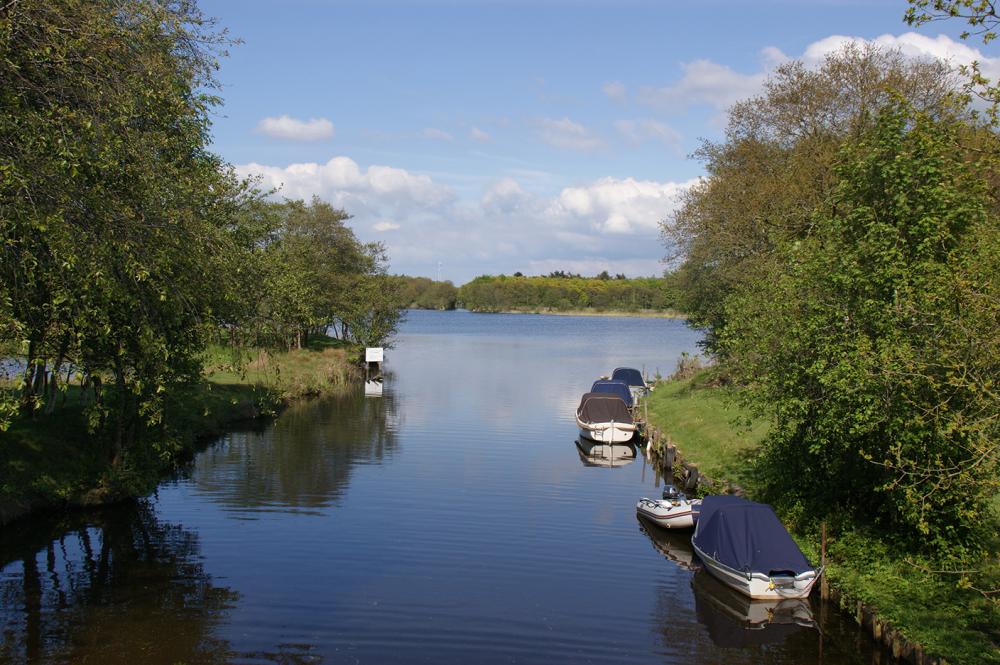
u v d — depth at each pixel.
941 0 9.96
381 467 27.91
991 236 13.45
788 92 34.31
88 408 18.80
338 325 79.25
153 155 13.41
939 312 12.39
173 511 21.84
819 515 18.66
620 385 42.53
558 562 18.42
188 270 14.73
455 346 94.19
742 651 14.05
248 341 19.09
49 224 10.25
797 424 18.94
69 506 21.34
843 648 14.26
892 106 16.52
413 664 13.12
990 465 11.10
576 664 13.30
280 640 13.89
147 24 12.90
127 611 15.05
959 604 13.68
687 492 25.11
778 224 30.45
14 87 10.84
